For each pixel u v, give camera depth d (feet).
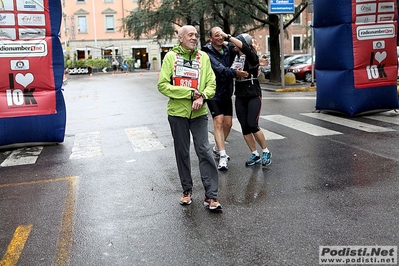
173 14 83.41
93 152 26.13
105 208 16.42
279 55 72.28
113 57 176.45
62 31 181.27
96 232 14.16
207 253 12.36
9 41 27.04
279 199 16.56
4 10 26.73
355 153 23.11
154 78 114.11
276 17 71.77
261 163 21.88
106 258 12.32
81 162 23.86
